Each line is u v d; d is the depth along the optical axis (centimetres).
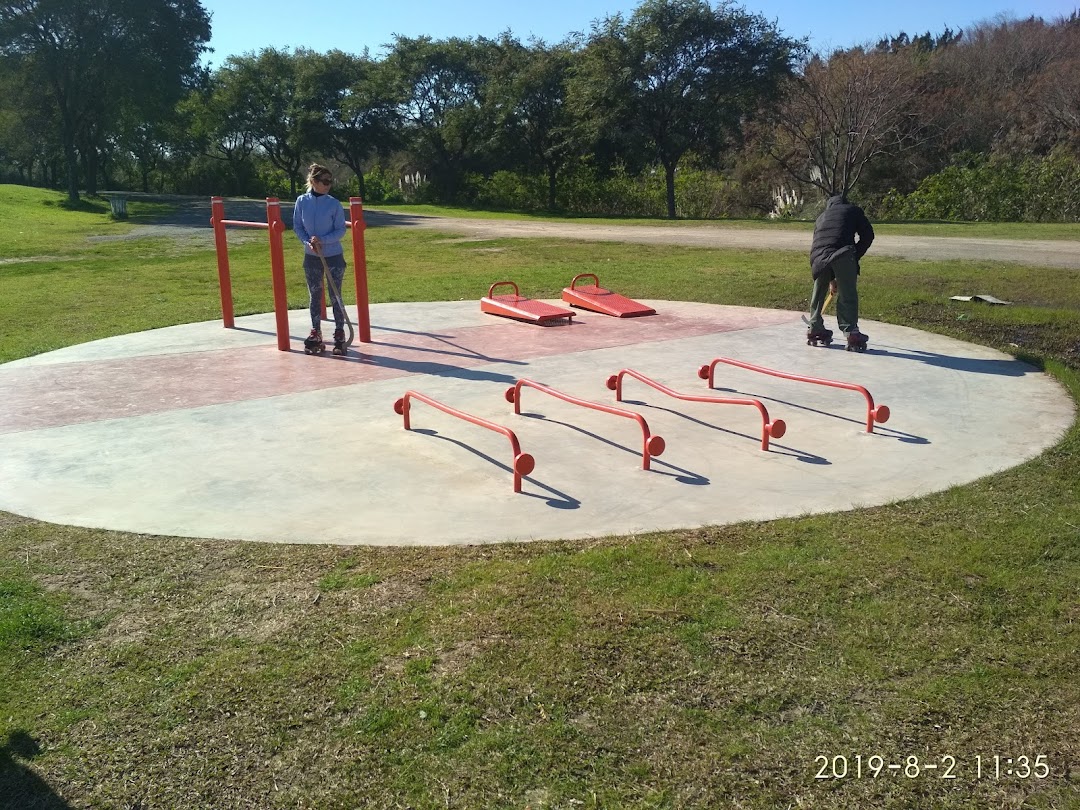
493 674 313
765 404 689
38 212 3512
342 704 298
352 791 259
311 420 652
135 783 263
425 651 329
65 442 605
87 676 316
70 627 350
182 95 4544
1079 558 399
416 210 4338
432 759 271
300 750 276
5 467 554
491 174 5222
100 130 4734
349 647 332
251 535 442
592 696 300
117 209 3403
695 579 382
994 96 4684
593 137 4009
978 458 553
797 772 264
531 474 530
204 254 2086
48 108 4497
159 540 436
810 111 4069
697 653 324
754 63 3747
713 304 1210
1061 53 5228
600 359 857
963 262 1555
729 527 443
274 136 5962
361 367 830
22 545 431
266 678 313
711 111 3794
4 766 270
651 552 411
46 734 285
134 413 676
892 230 2416
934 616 348
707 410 674
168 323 1088
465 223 3222
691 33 3688
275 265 894
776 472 530
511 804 253
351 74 5506
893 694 299
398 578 389
